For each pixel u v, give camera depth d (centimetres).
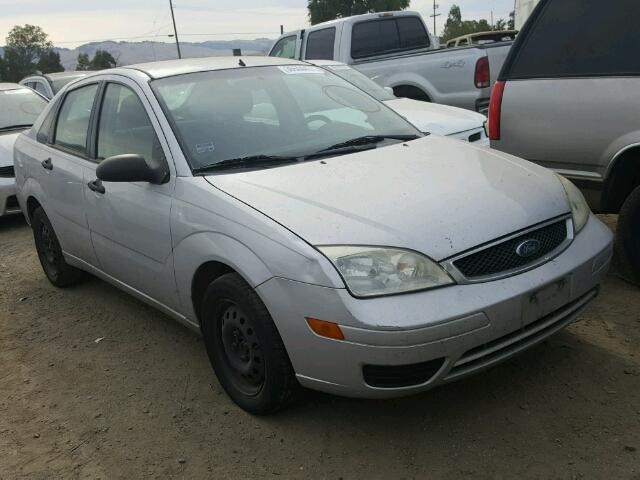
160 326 450
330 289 270
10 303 524
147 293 397
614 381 329
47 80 1208
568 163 433
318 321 274
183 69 418
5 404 367
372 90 781
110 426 336
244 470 292
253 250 296
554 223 313
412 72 898
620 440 285
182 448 312
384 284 270
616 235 426
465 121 691
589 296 325
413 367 270
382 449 296
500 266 287
